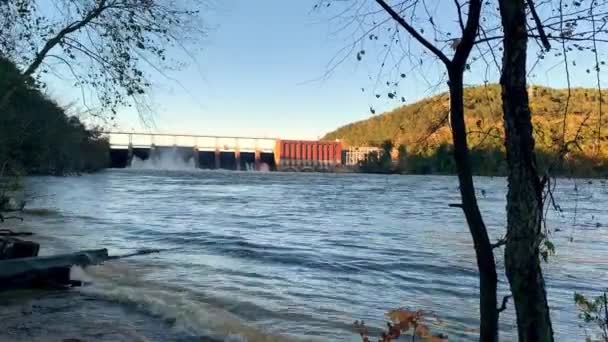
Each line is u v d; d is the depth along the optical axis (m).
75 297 11.24
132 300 11.05
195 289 12.85
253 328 9.48
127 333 8.82
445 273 16.86
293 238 26.56
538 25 2.90
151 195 63.84
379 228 32.41
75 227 27.59
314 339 9.00
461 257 20.50
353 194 73.12
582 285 15.49
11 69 10.69
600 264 19.38
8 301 10.77
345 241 25.80
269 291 13.19
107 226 29.39
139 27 9.52
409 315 3.98
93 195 58.19
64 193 57.31
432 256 20.72
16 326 9.04
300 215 41.41
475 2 2.94
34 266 12.27
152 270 15.35
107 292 11.71
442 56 3.09
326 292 13.45
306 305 11.69
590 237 27.61
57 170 76.06
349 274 16.52
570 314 11.52
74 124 16.95
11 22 10.12
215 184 99.81
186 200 56.84
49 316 9.73
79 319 9.59
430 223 35.84
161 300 11.17
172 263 17.05
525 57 2.79
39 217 32.06
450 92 3.09
